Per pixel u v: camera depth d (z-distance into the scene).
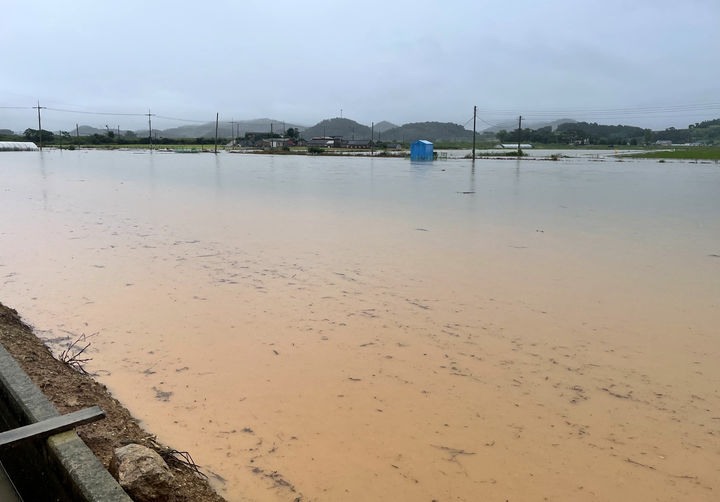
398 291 3.97
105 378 2.59
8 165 22.41
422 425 2.21
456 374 2.66
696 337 3.11
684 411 2.32
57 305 3.59
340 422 2.23
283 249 5.35
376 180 15.52
